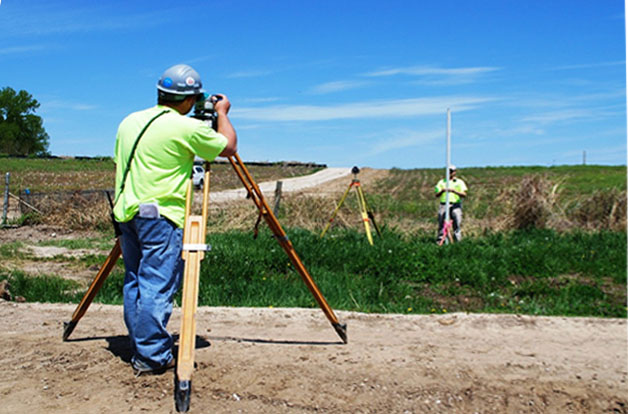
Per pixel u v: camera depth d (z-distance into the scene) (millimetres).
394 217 19312
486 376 4371
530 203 15789
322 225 16594
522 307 7859
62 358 4559
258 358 4609
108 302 7344
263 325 5957
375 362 4582
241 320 6164
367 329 5852
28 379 4137
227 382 4105
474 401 4008
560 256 11414
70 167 50281
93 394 3900
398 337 5531
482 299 8500
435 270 9727
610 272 10266
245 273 9133
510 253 11203
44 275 8914
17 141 103250
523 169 55688
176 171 4082
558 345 5371
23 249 13266
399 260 10188
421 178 44656
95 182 37594
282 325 5973
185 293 3822
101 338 5164
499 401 4016
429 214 21750
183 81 4164
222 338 5289
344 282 8875
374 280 9250
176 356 4641
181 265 4203
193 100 4277
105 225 17766
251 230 15273
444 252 11406
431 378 4289
